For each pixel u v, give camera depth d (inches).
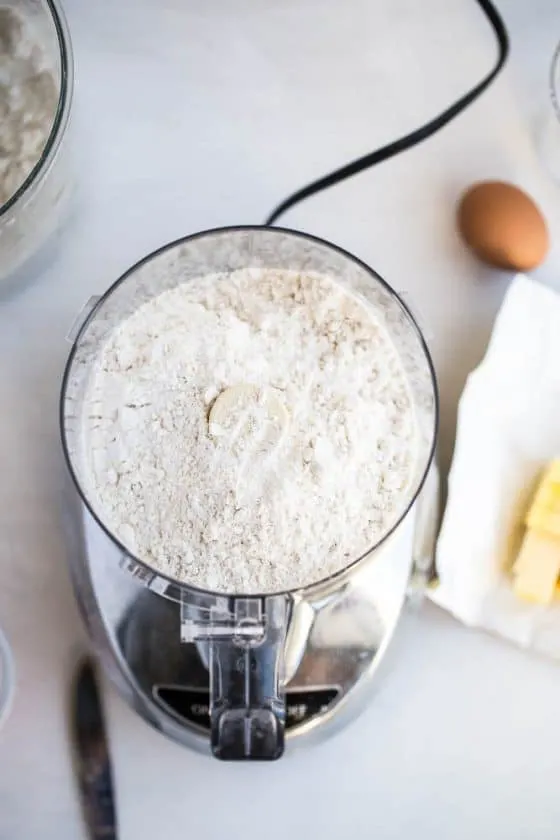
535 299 23.4
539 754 23.0
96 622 22.0
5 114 22.4
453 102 25.1
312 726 21.9
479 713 23.1
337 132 25.0
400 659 23.1
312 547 20.4
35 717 22.9
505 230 23.4
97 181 24.8
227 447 20.7
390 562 22.0
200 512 20.4
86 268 24.5
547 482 22.5
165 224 24.7
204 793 22.7
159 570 20.2
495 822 22.7
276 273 22.0
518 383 23.4
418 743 23.0
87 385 21.2
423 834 22.6
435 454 23.1
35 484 23.7
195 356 21.2
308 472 20.6
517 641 22.9
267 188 24.8
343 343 21.5
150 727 22.9
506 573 23.0
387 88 25.1
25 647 23.1
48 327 24.3
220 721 20.2
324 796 22.7
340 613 21.7
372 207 24.9
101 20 25.1
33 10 22.4
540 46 25.2
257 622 19.8
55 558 23.5
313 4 25.3
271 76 25.1
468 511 22.8
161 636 21.7
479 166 25.0
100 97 25.1
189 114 25.1
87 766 22.7
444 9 25.2
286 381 21.1
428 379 21.3
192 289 21.8
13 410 24.0
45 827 22.5
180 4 25.2
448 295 24.6
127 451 20.8
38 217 23.3
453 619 23.4
